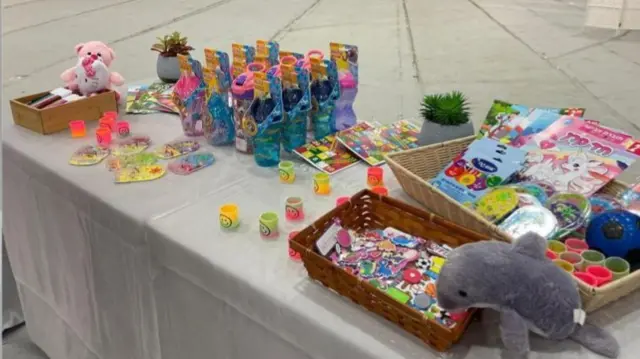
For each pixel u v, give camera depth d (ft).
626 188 3.82
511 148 4.01
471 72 10.99
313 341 3.04
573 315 2.60
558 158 3.91
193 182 4.47
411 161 4.15
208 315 3.80
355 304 3.08
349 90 5.01
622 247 3.14
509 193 3.58
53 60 11.54
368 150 4.79
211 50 4.84
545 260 2.70
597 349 2.72
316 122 4.93
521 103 9.64
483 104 9.50
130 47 12.25
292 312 3.08
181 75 5.25
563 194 3.63
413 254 3.29
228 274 3.39
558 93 10.02
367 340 2.84
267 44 4.88
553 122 4.18
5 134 5.31
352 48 4.93
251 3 16.22
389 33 13.44
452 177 3.92
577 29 13.47
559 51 12.03
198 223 3.89
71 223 4.71
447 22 14.32
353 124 5.17
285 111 4.63
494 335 2.85
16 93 9.79
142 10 15.49
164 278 4.03
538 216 3.42
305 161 4.75
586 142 3.97
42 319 5.78
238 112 4.74
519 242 2.73
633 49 12.15
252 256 3.51
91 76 5.61
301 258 3.24
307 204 4.12
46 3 16.26
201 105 5.18
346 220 3.55
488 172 3.89
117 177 4.53
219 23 14.15
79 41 12.74
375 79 10.73
